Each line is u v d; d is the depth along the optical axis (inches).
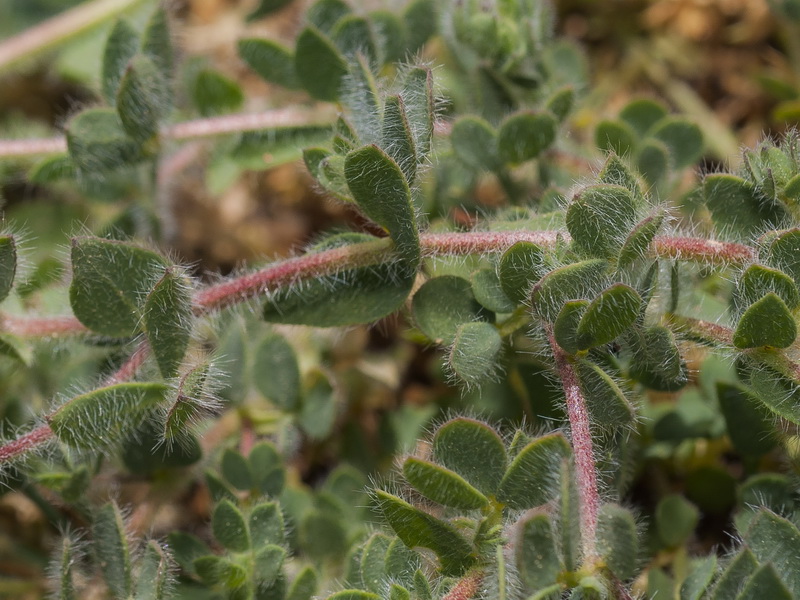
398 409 9.8
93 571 8.4
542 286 7.5
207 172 9.8
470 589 7.3
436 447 7.4
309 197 10.7
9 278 7.8
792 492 8.1
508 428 8.4
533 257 7.7
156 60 8.9
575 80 9.8
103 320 7.9
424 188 9.1
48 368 8.8
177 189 10.4
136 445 8.4
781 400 7.6
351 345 9.7
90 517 8.3
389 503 7.4
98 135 8.7
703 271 8.6
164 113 9.0
